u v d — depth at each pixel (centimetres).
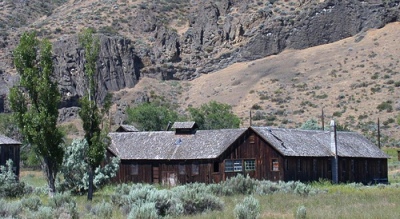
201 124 12331
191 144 7550
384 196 5134
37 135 5334
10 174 6062
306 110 16288
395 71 17450
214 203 4178
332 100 16550
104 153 5484
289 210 4209
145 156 7600
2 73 19088
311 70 18875
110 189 6606
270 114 16375
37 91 5372
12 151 7388
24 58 5425
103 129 5525
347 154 7925
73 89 18750
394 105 15350
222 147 7300
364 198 4969
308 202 4688
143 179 7612
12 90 5409
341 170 7869
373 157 8312
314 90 17488
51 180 5400
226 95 18688
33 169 11050
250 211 3612
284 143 7400
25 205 4241
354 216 3662
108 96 5566
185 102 19300
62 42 19775
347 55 19138
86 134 5484
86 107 5459
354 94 16600
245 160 7362
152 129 12275
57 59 19388
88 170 5512
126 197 4262
